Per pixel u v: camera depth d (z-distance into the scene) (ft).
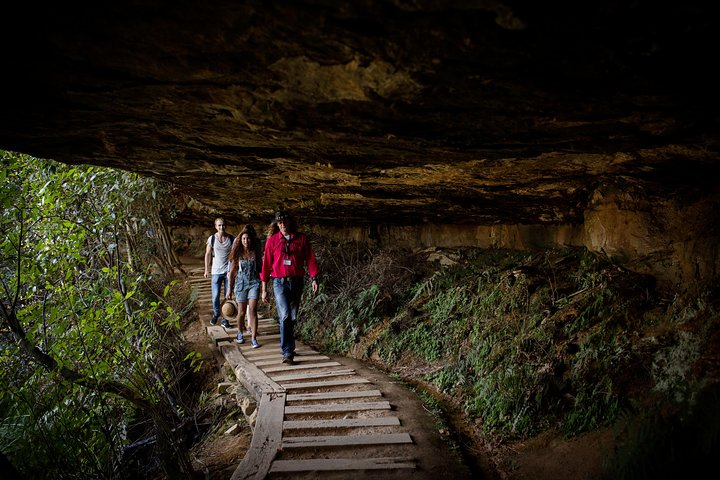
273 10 6.05
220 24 6.43
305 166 15.12
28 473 17.25
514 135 10.69
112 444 17.46
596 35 6.20
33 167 18.30
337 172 16.12
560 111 8.99
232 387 23.49
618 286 17.89
